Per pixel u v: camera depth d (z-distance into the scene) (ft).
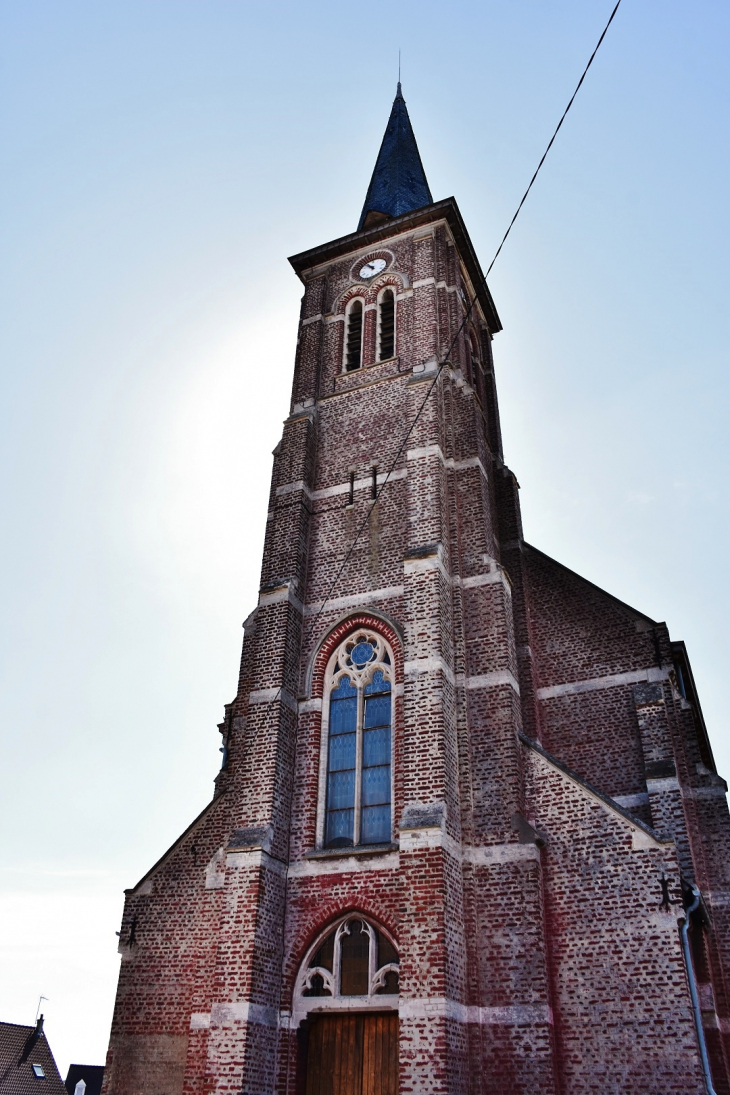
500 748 57.67
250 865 54.85
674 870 51.49
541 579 77.25
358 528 70.54
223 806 64.34
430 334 78.84
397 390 77.00
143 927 61.16
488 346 96.17
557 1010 50.24
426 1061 45.39
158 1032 56.70
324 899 55.21
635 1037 48.11
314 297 90.89
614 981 49.93
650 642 69.87
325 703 63.98
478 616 63.62
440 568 62.95
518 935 51.16
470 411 74.84
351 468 74.49
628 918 51.31
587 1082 47.88
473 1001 49.96
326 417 79.56
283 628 65.41
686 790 64.54
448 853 51.98
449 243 88.02
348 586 67.92
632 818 53.88
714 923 60.44
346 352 85.35
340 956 53.47
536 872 52.75
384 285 87.51
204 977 57.36
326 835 58.75
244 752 60.95
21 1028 172.55
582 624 73.31
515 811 55.01
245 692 70.28
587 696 70.08
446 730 56.54
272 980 53.01
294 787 60.80
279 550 70.85
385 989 51.21
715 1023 54.44
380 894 53.72
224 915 53.78
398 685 61.57
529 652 72.49
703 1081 45.70
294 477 74.69
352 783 59.98
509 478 82.12
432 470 68.33
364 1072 50.37
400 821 54.44
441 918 49.06
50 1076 167.84
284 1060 51.44
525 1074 47.39
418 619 60.90
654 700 66.39
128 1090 55.31
